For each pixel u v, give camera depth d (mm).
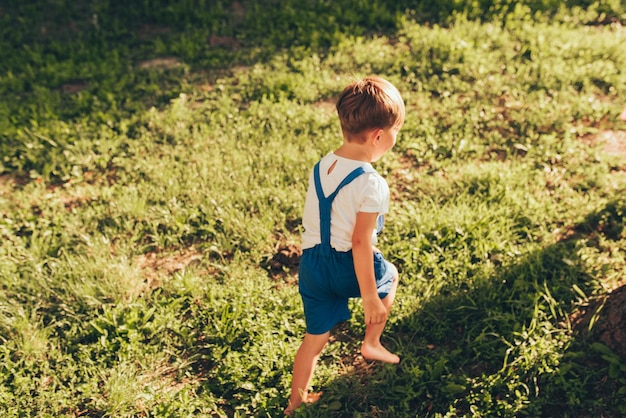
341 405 3393
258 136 5746
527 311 3775
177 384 3631
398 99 2852
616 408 3232
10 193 5277
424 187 5023
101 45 7820
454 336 3783
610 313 3533
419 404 3383
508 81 6430
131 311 4008
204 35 7754
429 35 7195
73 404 3496
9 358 3793
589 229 4547
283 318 3898
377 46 7148
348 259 2930
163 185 5180
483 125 5781
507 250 4316
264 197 4934
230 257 4539
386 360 3113
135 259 4574
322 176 2900
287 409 3344
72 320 4047
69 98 6750
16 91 6969
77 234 4758
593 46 6914
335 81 6582
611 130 5723
